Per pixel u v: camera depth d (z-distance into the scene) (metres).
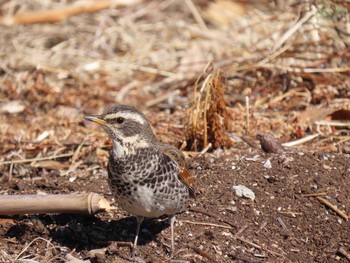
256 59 16.61
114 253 10.05
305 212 11.00
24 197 10.51
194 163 12.33
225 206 11.07
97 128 14.85
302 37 16.45
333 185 11.52
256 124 14.16
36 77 17.17
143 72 17.62
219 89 12.88
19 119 15.58
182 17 20.44
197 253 10.11
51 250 10.24
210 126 13.02
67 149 13.88
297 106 15.15
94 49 18.84
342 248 10.29
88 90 16.78
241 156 12.55
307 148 13.22
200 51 18.22
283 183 11.55
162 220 10.87
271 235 10.58
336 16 16.39
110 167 9.73
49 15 19.94
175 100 16.25
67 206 10.43
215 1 20.53
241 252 10.16
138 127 9.76
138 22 20.11
